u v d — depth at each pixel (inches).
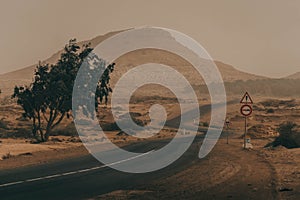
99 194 621.3
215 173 877.8
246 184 721.0
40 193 627.8
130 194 623.2
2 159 1214.3
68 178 796.6
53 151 1531.7
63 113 2193.7
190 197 597.9
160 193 633.0
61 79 2139.5
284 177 817.5
